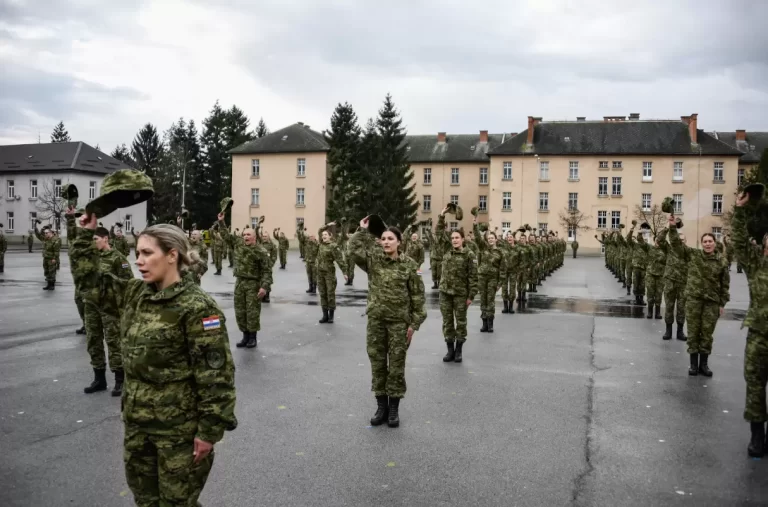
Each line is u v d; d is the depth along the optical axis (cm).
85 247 662
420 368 895
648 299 1473
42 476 478
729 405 709
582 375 855
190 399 318
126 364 318
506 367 904
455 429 608
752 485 479
